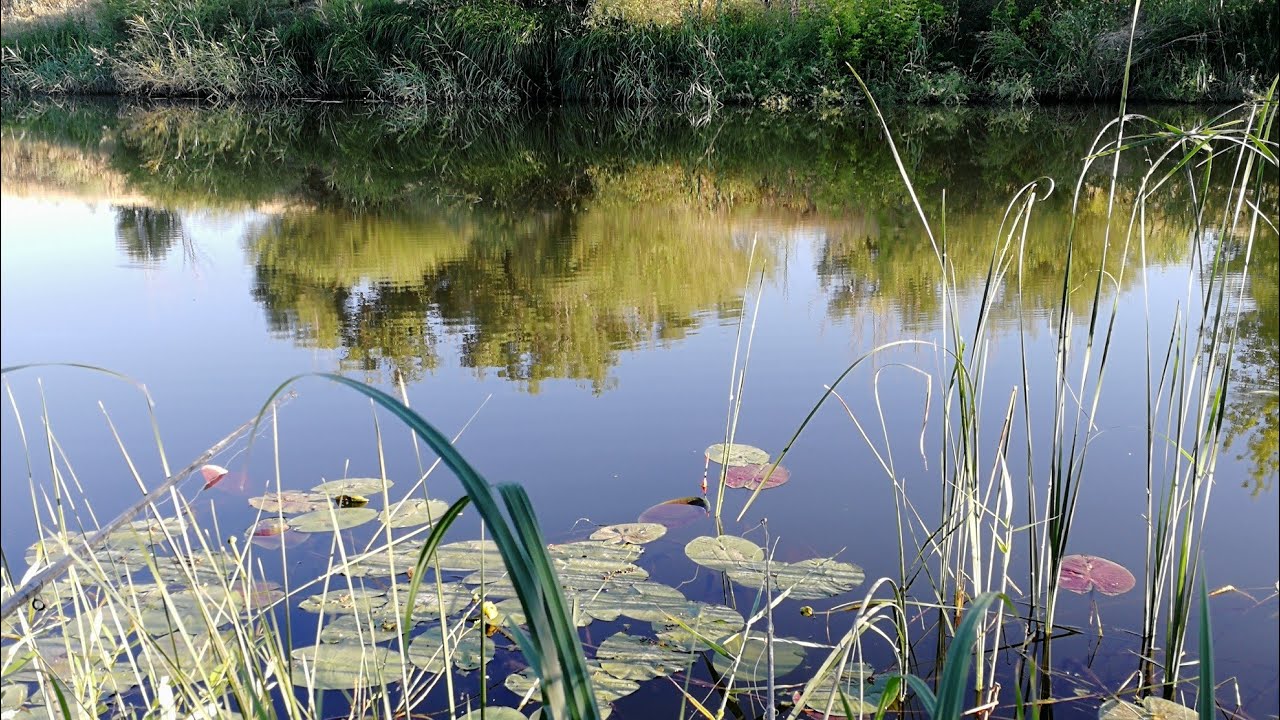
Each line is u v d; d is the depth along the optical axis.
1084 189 7.33
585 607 2.03
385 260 5.90
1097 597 2.10
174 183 9.08
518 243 6.30
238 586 2.08
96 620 1.64
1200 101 11.58
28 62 16.22
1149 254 5.24
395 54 14.27
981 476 2.58
